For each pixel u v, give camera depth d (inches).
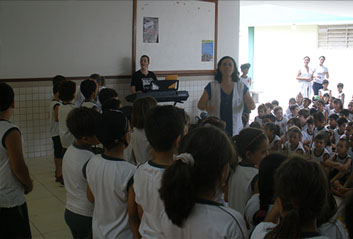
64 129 147.1
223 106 133.5
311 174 44.8
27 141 215.8
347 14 358.6
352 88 446.3
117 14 239.8
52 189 166.6
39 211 142.5
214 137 51.0
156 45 260.5
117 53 243.0
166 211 50.5
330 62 462.6
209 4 282.8
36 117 217.2
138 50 251.9
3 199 80.2
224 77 133.7
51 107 167.6
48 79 218.5
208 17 283.7
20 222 83.4
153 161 62.4
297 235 43.3
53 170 194.4
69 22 222.4
